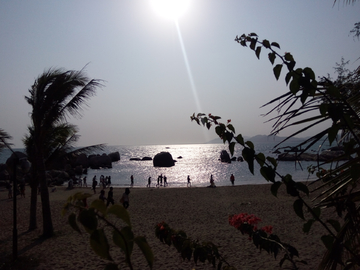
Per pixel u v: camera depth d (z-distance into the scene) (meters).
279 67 2.11
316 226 11.87
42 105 10.84
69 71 10.72
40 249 10.01
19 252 9.73
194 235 11.62
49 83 11.15
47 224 11.55
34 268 8.34
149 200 22.89
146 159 109.38
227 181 45.12
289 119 2.24
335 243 2.17
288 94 2.23
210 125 2.36
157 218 15.46
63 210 1.20
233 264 8.25
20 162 9.43
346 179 2.30
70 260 8.93
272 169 2.01
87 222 1.12
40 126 11.24
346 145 1.92
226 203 20.03
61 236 11.56
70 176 53.19
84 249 9.93
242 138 2.24
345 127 2.18
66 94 10.84
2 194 29.84
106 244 1.12
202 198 23.34
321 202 2.41
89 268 8.30
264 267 7.93
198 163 86.44
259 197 22.30
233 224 3.35
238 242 10.36
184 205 19.88
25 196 27.83
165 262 8.63
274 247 2.99
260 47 2.25
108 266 1.15
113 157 102.19
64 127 12.21
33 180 12.79
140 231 12.45
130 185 42.69
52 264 8.64
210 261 3.30
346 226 2.37
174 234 3.44
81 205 1.24
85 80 11.02
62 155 12.40
